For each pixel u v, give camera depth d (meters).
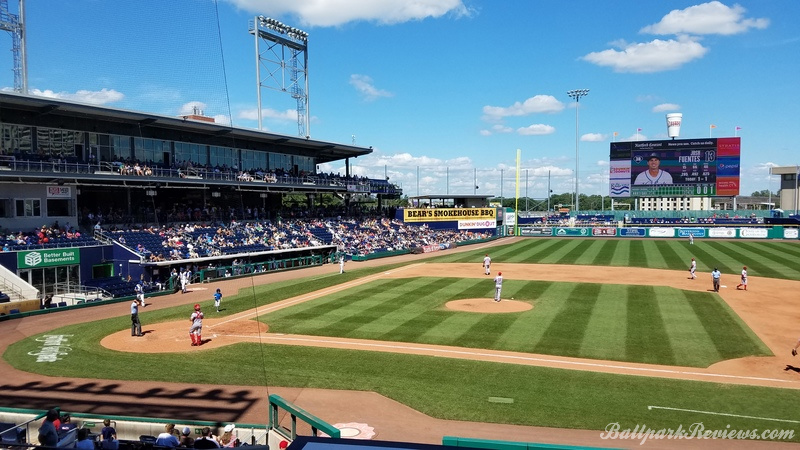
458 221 86.94
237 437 13.00
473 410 15.95
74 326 27.50
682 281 40.66
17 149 38.75
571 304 31.73
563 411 15.82
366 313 29.97
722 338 23.98
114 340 24.59
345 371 19.73
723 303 31.88
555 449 9.91
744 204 184.00
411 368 20.05
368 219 77.56
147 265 39.16
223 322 28.27
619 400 16.69
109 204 46.84
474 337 24.45
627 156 86.94
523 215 122.12
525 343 23.33
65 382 18.45
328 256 58.81
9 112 38.12
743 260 53.53
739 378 18.75
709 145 82.94
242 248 48.72
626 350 22.16
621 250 64.88
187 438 11.63
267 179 58.94
